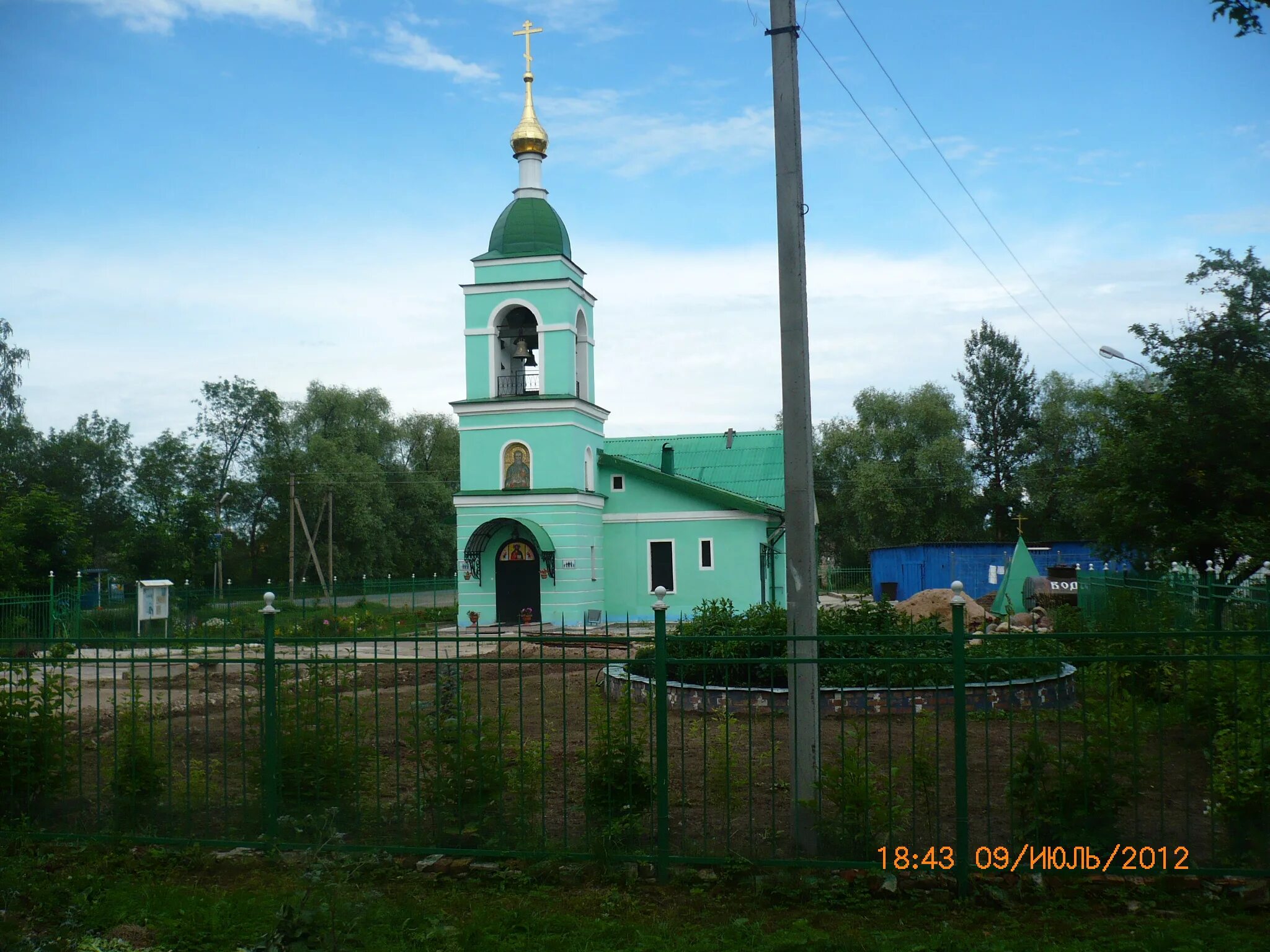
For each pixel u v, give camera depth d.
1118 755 8.11
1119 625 14.92
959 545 44.09
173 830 8.51
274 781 8.16
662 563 36.06
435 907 6.96
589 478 35.62
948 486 59.06
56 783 9.00
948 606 29.83
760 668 13.76
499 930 6.52
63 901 7.00
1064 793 7.30
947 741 11.56
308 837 8.17
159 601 31.02
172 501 52.50
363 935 6.38
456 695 8.08
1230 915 6.65
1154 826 8.38
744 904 7.01
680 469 40.09
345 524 65.31
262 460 65.31
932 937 6.33
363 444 71.88
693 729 12.37
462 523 34.50
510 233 35.06
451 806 8.04
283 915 5.91
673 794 9.39
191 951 6.36
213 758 10.98
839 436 64.56
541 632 8.09
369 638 8.20
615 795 8.12
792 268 8.16
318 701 8.66
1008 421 63.66
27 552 32.62
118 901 7.08
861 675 13.72
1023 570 36.25
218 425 65.00
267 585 60.31
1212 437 15.62
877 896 7.07
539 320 34.72
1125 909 6.77
